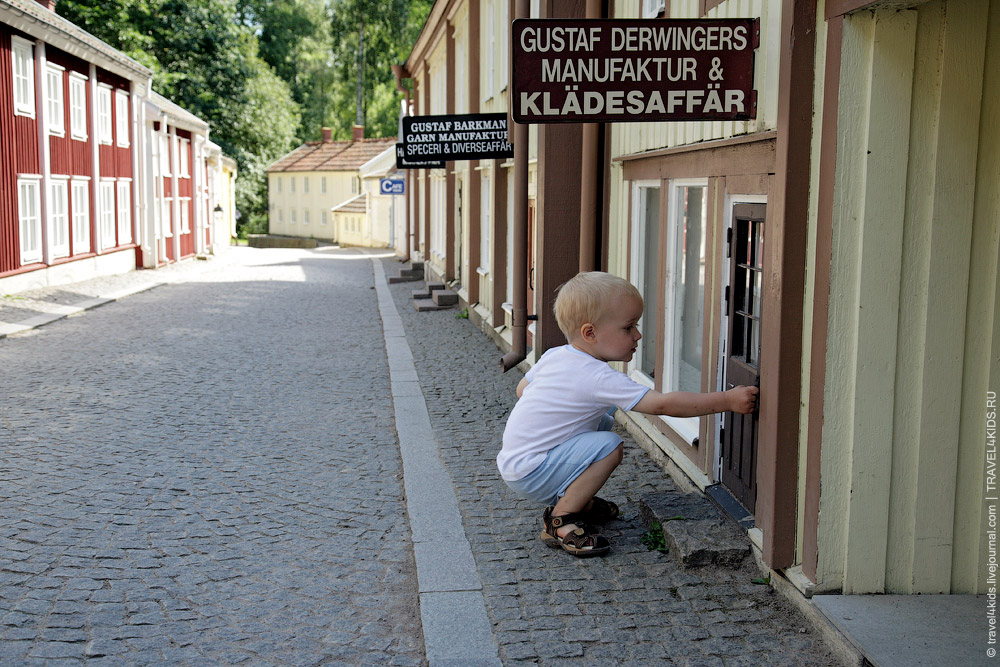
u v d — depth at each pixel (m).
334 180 59.28
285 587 4.39
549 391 4.60
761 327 4.42
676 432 6.12
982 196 3.71
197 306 17.36
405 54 57.41
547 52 4.40
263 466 6.54
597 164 7.57
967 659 3.37
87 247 21.59
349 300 19.09
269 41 63.38
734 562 4.46
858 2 3.47
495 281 12.68
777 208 4.03
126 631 3.88
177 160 30.02
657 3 6.44
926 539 3.89
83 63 21.20
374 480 6.21
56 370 10.28
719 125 5.11
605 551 4.66
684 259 6.25
